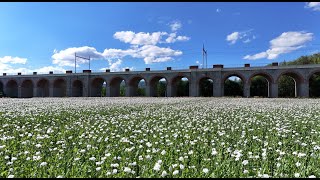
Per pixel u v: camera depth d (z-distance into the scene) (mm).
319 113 13953
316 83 64250
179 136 7191
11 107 17734
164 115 12742
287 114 13312
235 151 5152
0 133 7559
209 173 4012
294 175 3965
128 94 60656
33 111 14555
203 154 5246
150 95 59000
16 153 5102
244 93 51125
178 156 5113
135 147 5805
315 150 5461
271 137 7035
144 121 10180
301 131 8117
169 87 57031
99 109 16750
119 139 6820
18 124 9508
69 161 4574
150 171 4102
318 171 4148
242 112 14492
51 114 12930
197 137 6852
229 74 52250
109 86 62250
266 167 4301
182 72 55750
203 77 54000
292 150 5531
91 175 3979
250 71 50781
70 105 20812
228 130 8320
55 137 7074
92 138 6602
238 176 3943
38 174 3930
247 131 8117
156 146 5965
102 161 4457
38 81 69000
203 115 12781
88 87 63656
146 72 59062
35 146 5750
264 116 12398
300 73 47219
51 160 4688
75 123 9688
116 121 10250
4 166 4293
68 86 65750
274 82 49031
